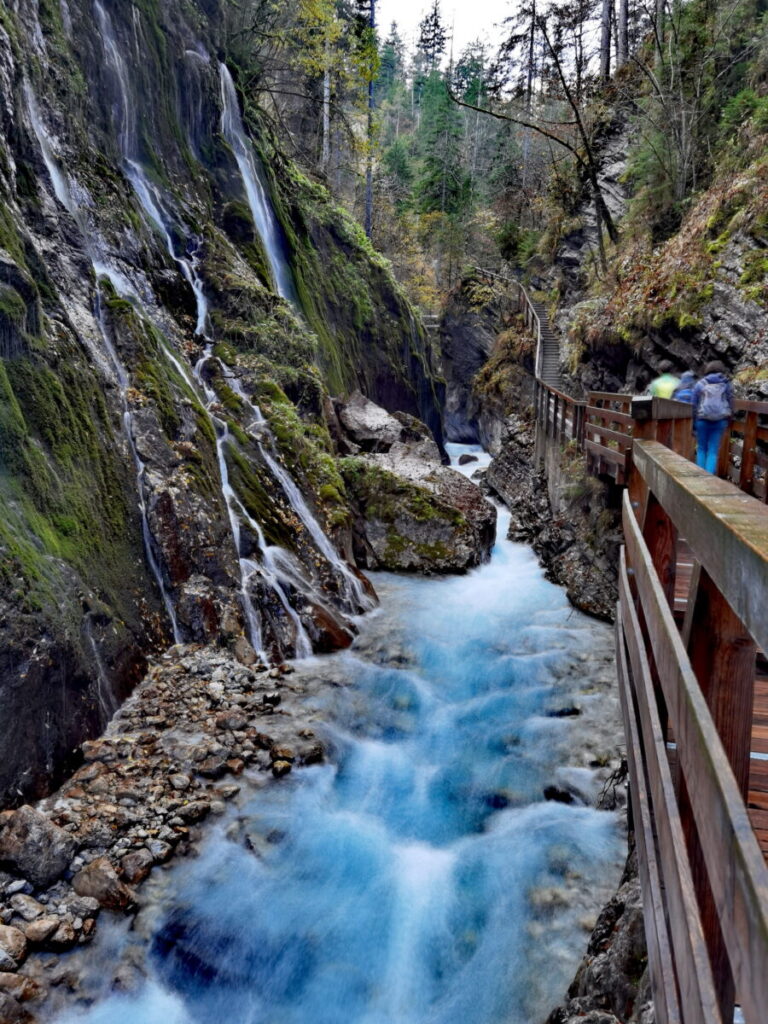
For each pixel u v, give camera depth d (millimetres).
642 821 2656
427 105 52688
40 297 7641
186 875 4812
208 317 12812
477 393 29641
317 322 18219
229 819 5367
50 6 10789
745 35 17266
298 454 11422
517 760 6512
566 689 7918
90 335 8312
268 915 4613
